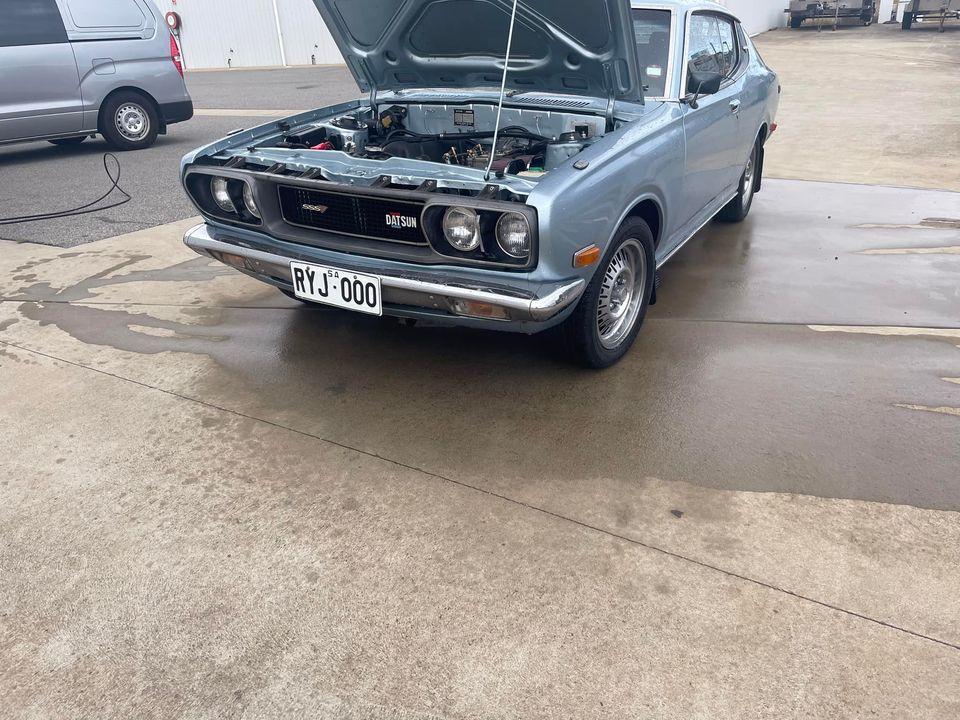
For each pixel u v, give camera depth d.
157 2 21.34
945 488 2.55
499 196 2.64
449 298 2.72
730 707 1.81
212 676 1.94
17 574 2.28
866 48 16.09
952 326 3.72
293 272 3.07
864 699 1.82
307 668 1.95
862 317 3.86
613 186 2.88
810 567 2.22
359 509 2.52
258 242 3.22
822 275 4.43
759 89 4.89
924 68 12.77
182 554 2.34
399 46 3.76
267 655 1.99
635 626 2.04
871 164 6.92
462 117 3.97
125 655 2.00
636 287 3.45
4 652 2.02
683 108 3.57
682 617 2.06
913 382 3.21
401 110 4.13
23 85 7.68
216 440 2.93
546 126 3.72
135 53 8.39
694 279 4.42
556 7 2.99
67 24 7.89
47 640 2.05
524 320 2.69
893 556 2.26
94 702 1.87
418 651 1.99
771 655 1.94
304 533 2.42
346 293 2.94
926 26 20.98
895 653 1.94
